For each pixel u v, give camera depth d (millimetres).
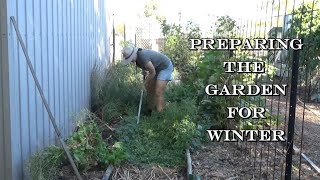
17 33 3646
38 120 4422
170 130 5664
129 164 4910
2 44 3525
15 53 3721
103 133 6266
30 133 4168
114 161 4746
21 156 3928
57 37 5285
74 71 6422
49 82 4887
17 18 3760
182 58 12180
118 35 19547
